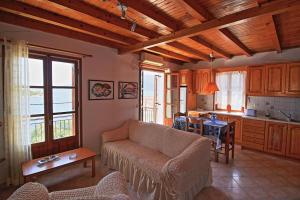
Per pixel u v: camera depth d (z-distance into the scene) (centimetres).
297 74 376
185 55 518
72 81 344
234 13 233
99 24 293
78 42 341
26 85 264
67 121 342
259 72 435
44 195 145
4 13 251
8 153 259
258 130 415
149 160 257
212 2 226
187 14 259
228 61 516
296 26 299
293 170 323
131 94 447
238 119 457
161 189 216
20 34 271
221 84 541
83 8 229
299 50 403
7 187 253
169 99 572
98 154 385
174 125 433
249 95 462
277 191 254
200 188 248
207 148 257
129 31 318
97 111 380
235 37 351
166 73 567
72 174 298
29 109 269
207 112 505
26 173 218
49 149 316
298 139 358
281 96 411
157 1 224
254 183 276
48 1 205
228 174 305
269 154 403
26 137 266
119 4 205
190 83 568
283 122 377
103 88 387
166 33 328
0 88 253
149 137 324
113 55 403
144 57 447
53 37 306
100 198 112
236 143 465
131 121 389
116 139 363
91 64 364
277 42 355
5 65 249
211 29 257
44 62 303
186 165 213
